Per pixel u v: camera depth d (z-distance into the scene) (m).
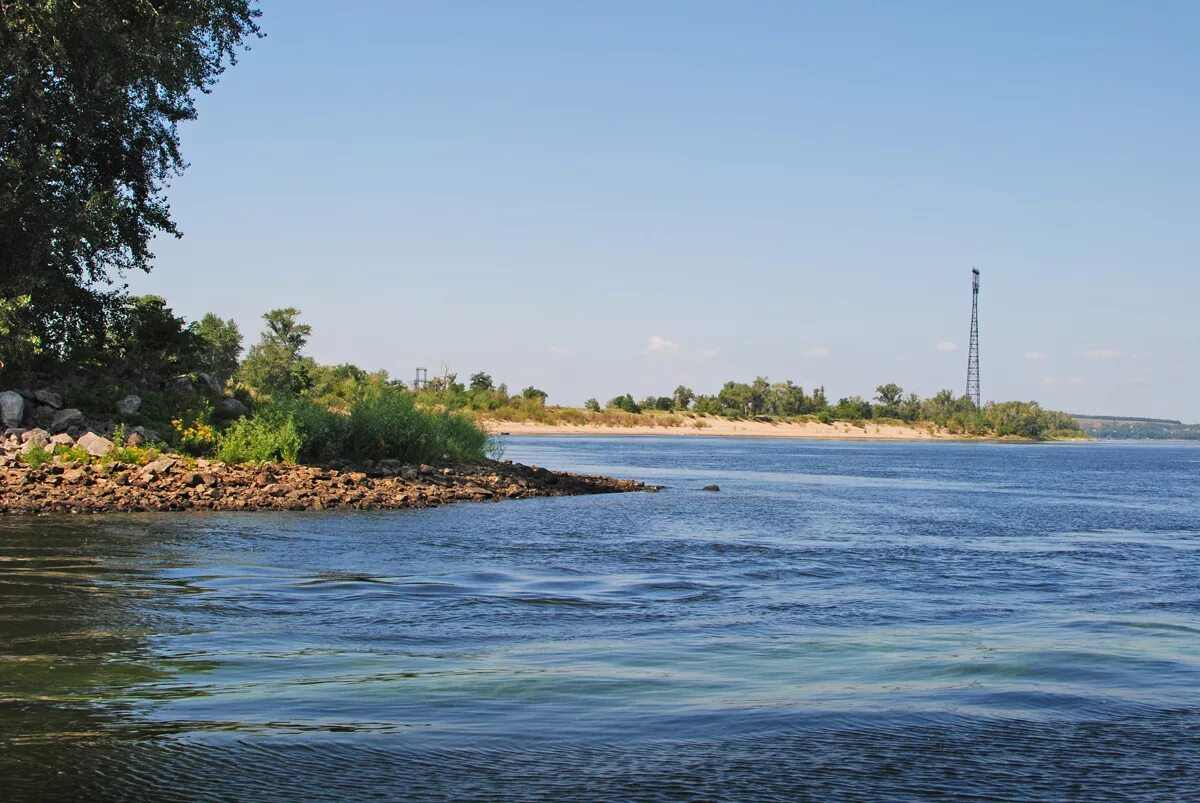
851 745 6.76
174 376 39.50
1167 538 25.30
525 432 148.12
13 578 13.80
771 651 10.12
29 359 35.03
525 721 7.20
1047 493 46.41
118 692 7.81
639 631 11.18
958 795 5.82
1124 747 6.85
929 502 37.62
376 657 9.38
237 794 5.60
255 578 14.42
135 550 17.14
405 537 20.73
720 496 38.06
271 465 31.30
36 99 30.02
